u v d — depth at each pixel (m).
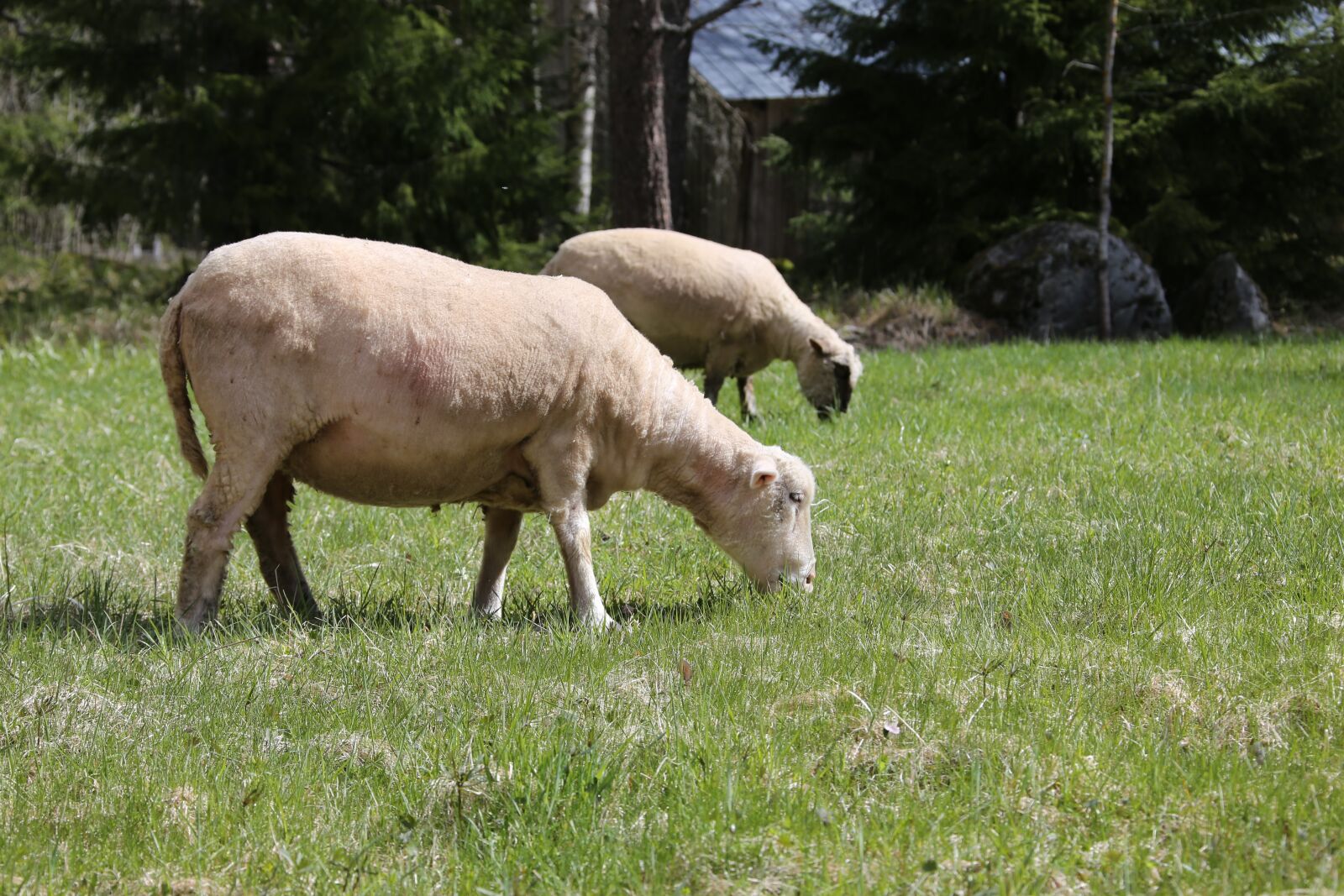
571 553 5.80
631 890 3.48
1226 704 4.47
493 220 21.31
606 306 5.91
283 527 6.04
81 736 4.41
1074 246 18.50
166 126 18.81
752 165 27.44
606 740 4.34
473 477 5.70
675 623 5.76
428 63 19.33
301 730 4.52
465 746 4.31
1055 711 4.49
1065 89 20.52
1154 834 3.63
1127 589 5.80
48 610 5.94
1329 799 3.73
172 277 21.53
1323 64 20.05
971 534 7.02
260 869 3.59
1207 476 8.00
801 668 5.00
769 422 10.86
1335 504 7.13
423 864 3.63
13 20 20.55
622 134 18.30
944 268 20.86
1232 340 16.97
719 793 3.86
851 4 23.61
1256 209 21.56
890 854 3.56
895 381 13.16
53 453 9.59
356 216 19.98
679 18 22.56
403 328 5.35
